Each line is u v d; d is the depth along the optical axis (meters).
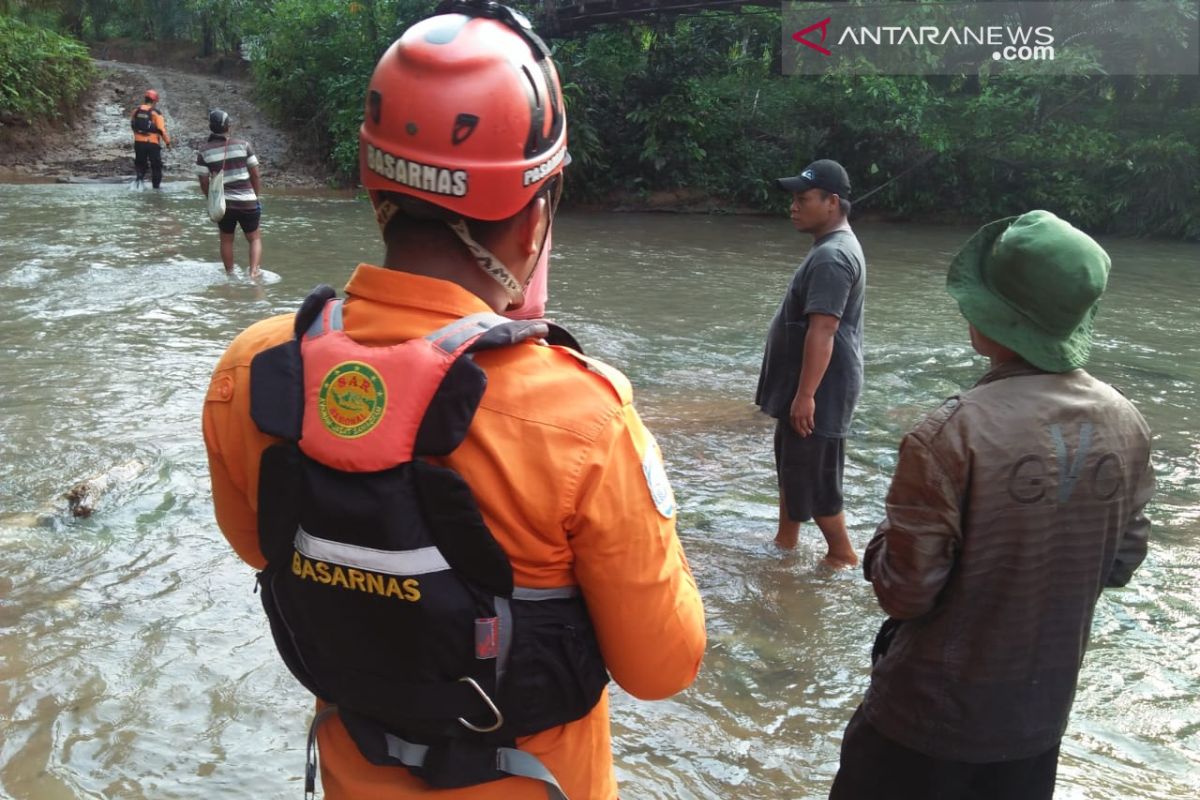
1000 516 1.94
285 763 3.00
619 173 21.41
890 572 2.01
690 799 2.95
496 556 1.26
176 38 33.66
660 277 12.62
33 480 5.00
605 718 1.52
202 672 3.45
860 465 6.00
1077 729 3.36
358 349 1.33
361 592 1.28
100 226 13.91
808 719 3.41
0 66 20.83
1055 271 1.92
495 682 1.30
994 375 2.03
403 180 1.33
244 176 10.45
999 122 21.08
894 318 10.64
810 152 21.23
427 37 1.34
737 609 4.16
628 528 1.31
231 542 1.59
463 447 1.27
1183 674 3.75
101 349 7.68
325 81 22.39
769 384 4.48
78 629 3.67
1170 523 5.27
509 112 1.31
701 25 22.69
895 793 2.15
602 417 1.31
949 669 2.02
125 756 2.99
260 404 1.34
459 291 1.36
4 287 9.73
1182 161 19.83
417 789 1.39
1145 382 8.31
